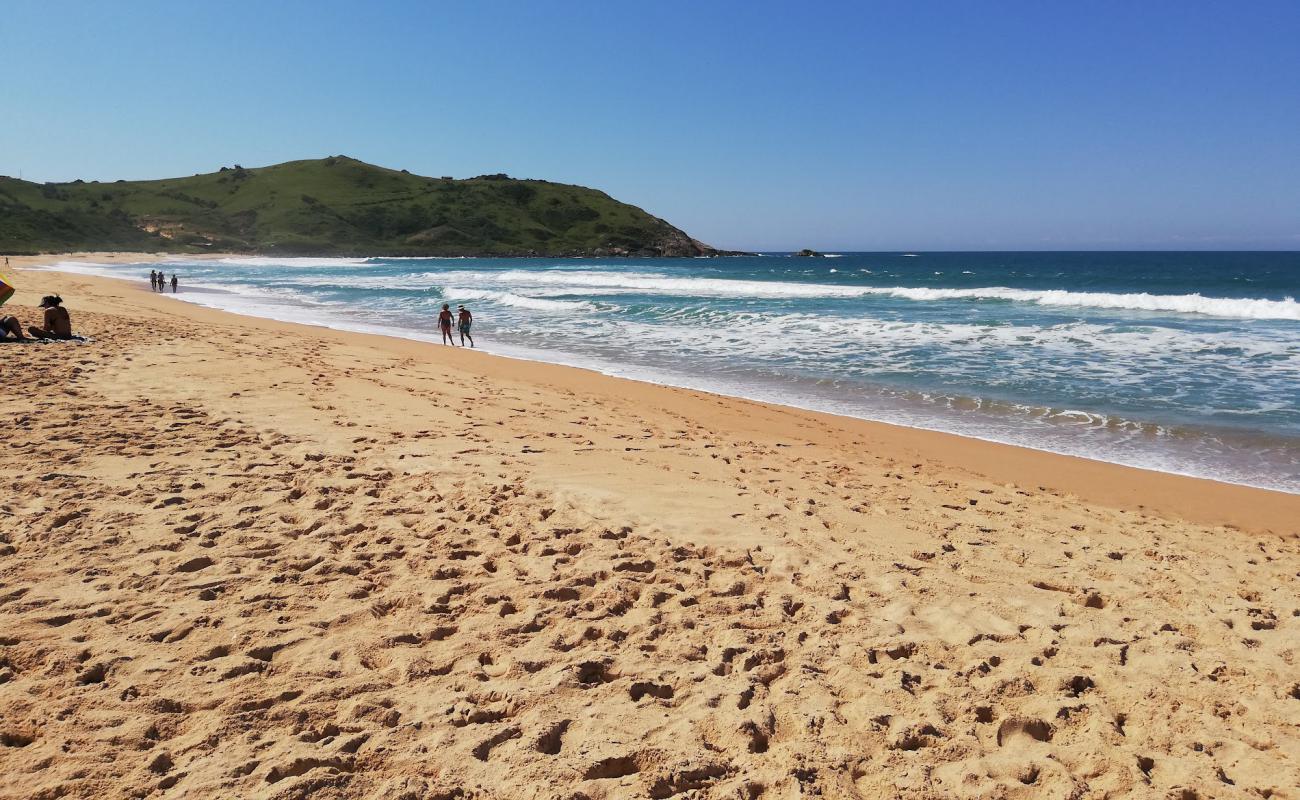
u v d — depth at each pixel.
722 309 26.92
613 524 5.44
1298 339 17.62
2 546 4.42
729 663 3.55
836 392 13.03
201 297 35.44
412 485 6.08
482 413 9.55
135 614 3.70
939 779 2.76
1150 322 21.47
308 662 3.35
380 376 12.11
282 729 2.86
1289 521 7.04
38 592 3.89
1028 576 4.89
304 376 11.16
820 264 109.50
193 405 8.57
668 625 3.92
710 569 4.72
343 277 56.25
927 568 4.93
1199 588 4.80
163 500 5.35
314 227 140.88
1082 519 6.57
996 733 3.09
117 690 3.04
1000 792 2.70
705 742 2.91
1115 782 2.78
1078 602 4.54
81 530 4.75
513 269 77.38
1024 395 12.62
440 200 159.62
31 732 2.76
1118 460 9.10
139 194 148.88
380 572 4.39
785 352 17.47
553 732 2.93
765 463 7.99
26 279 35.41
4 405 7.88
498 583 4.32
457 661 3.45
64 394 8.65
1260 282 49.41
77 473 5.88
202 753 2.68
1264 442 9.77
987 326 20.53
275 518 5.14
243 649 3.43
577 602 4.12
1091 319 22.44
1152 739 3.08
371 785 2.58
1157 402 11.98
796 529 5.55
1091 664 3.68
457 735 2.87
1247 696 3.44
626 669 3.45
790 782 2.67
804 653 3.67
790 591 4.42
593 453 7.76
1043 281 52.28
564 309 28.77
